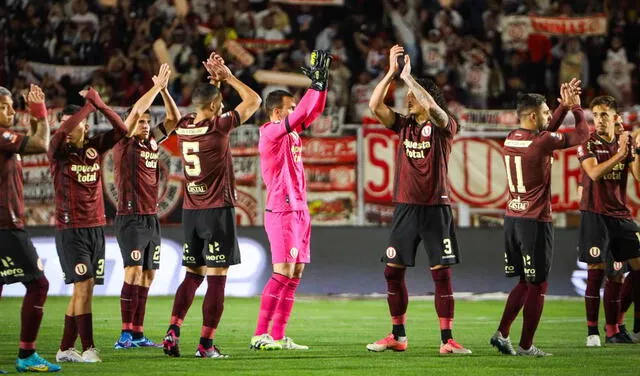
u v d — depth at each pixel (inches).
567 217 2137.1
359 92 2536.9
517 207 1129.4
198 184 1107.3
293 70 2613.2
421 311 1779.0
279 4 2731.3
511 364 1048.2
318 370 998.4
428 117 1129.4
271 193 1183.6
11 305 1812.3
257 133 2100.1
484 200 2123.5
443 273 1142.3
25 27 2586.1
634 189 2114.9
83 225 1075.3
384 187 2105.1
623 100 2674.7
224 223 1105.4
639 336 1336.1
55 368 990.4
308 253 1217.4
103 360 1083.9
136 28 2620.6
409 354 1142.3
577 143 1111.6
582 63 2679.6
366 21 2738.7
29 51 2568.9
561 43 2696.9
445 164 1131.9
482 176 2124.8
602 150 1284.4
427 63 2657.5
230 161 1117.7
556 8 2736.2
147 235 1272.1
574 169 2130.9
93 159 1080.8
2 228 976.3
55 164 1072.2
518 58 2674.7
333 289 2085.4
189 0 2672.2
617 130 1300.4
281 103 1192.2
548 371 995.3
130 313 1240.8
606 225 1283.2
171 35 2588.6
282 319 1214.9
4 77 2541.8
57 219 1075.9
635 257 1294.3
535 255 1115.9
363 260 2095.2
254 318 1627.7
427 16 2709.2
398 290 1162.6
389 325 1544.0
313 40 2714.1
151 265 1279.5
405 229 1136.2
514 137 1132.5
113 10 2642.7
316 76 1099.9
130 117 1099.3
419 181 1127.6
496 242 2100.1
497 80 2640.3
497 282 2090.3
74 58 2568.9
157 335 1378.0
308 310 1802.4
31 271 987.3
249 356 1119.0
